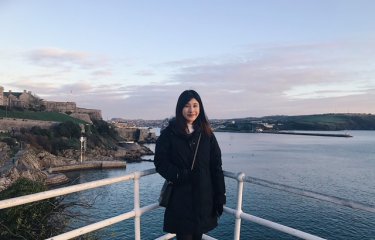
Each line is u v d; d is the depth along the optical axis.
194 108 3.91
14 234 6.85
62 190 3.40
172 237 4.76
